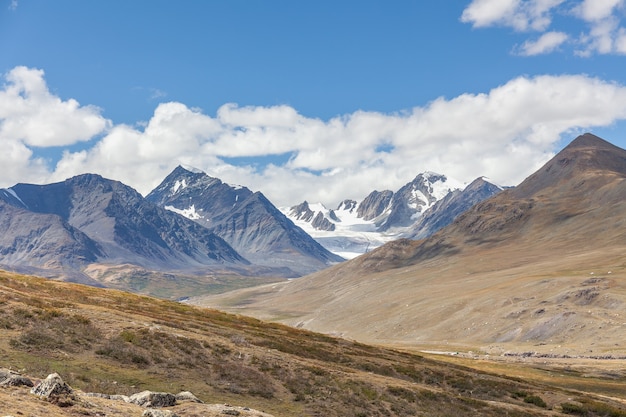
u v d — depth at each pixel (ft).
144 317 220.02
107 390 127.44
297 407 148.36
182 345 176.65
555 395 220.43
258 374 167.73
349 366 222.28
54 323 170.91
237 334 232.94
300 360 196.95
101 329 177.27
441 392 186.29
